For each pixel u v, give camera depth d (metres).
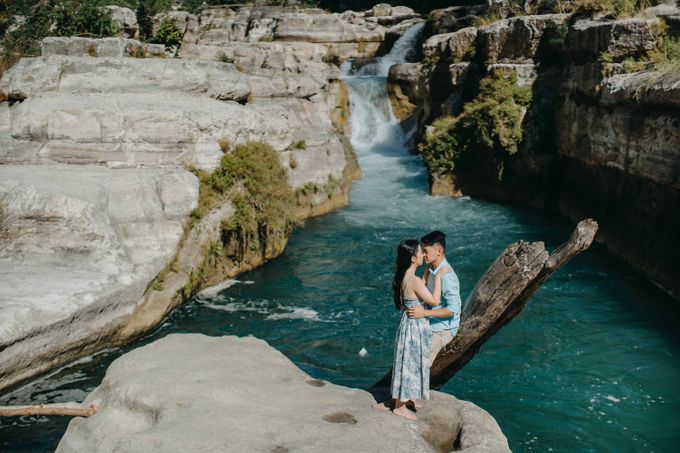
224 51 23.52
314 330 11.69
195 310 12.30
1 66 22.38
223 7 40.16
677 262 13.06
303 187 18.98
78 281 10.38
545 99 21.75
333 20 35.28
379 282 14.05
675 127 13.09
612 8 19.20
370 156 28.55
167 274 11.94
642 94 14.61
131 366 7.11
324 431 5.89
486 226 18.69
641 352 10.75
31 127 13.36
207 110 14.01
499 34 23.22
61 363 9.72
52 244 11.09
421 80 28.67
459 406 6.66
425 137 23.91
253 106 17.69
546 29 21.84
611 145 16.41
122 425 6.30
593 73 17.73
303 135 20.14
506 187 21.67
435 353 6.68
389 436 5.91
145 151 13.40
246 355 7.55
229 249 13.81
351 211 20.25
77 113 13.22
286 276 14.27
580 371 10.20
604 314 12.33
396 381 6.34
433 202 21.62
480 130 21.77
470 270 14.81
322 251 16.11
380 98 30.48
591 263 15.30
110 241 11.30
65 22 23.36
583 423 8.79
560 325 11.87
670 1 18.47
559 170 20.52
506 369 10.31
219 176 13.62
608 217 16.55
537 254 7.00
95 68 14.36
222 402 6.27
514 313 7.58
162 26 23.84
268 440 5.68
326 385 7.12
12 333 8.88
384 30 35.91
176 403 6.20
